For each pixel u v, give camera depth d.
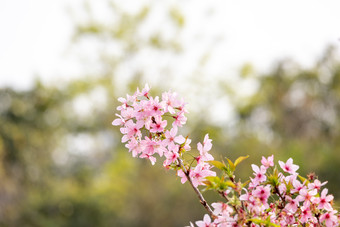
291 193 2.82
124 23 27.47
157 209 21.16
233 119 29.67
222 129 25.39
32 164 28.56
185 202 20.72
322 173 20.31
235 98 28.69
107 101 27.41
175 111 2.89
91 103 27.88
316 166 20.67
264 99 33.09
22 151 28.09
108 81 27.33
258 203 2.61
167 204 20.97
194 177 2.80
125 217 22.09
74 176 28.30
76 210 22.45
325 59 34.25
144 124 2.86
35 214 22.64
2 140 27.08
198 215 20.50
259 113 31.91
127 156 23.47
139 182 21.67
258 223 2.58
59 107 29.17
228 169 2.71
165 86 27.14
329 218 2.79
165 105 2.86
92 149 31.83
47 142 30.02
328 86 34.38
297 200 2.76
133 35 27.55
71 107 29.09
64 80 28.70
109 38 27.66
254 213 2.61
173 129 2.85
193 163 2.95
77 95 27.98
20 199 25.19
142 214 21.50
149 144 2.84
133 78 27.08
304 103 34.69
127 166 22.98
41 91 28.62
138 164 22.67
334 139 31.61
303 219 2.77
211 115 25.81
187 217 20.70
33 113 29.06
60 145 30.77
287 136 33.38
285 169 2.91
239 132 25.25
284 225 2.75
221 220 2.60
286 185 2.76
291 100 35.22
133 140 2.87
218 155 22.50
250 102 29.59
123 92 26.12
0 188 25.20
